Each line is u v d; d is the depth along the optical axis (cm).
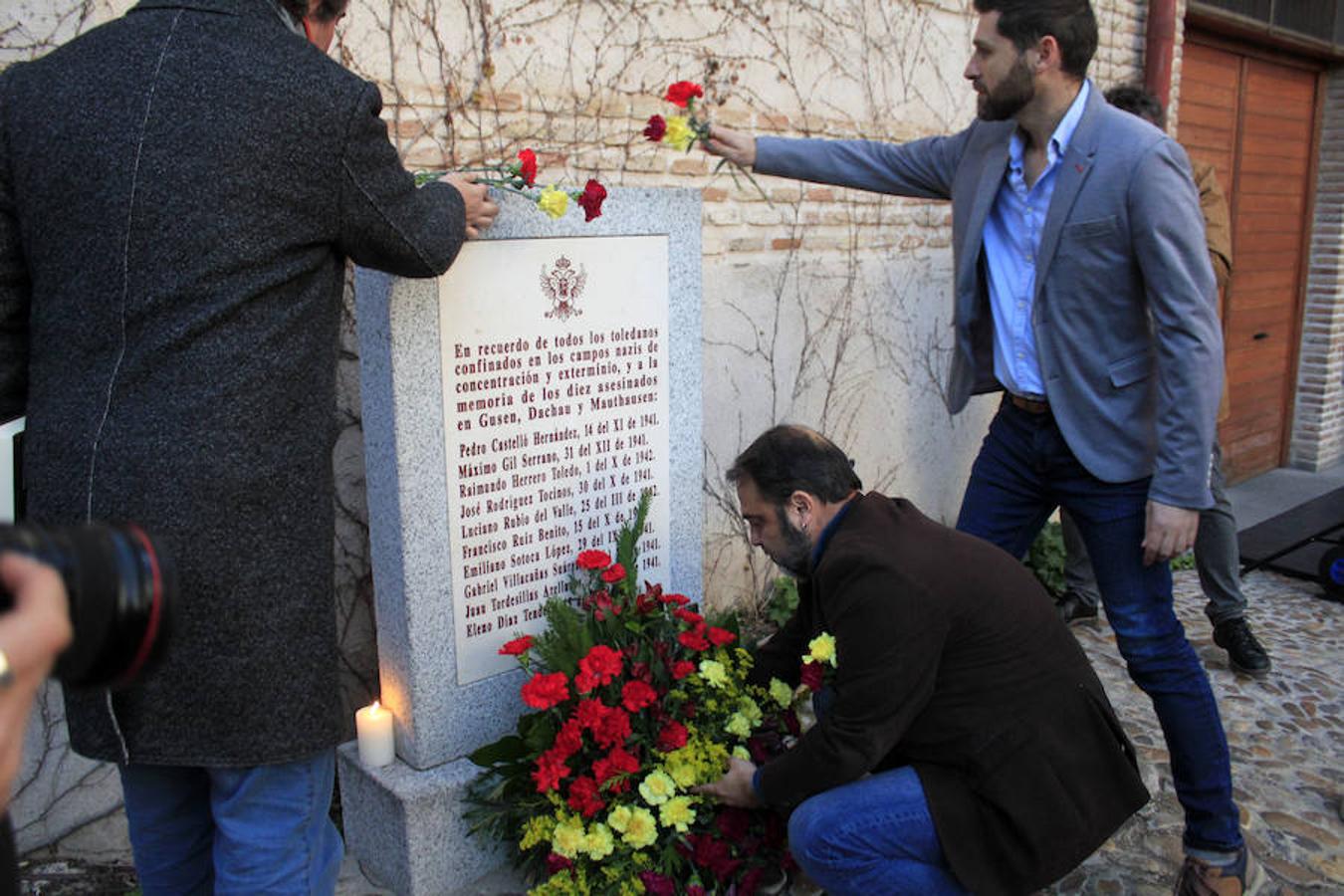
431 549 240
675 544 290
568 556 266
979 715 207
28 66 166
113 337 160
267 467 164
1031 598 213
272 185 161
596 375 263
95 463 157
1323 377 738
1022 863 204
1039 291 249
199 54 158
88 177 157
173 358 158
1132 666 253
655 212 268
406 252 183
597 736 231
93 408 159
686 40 368
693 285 281
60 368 163
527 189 256
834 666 213
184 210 156
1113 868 264
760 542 230
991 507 279
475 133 316
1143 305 245
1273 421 734
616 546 271
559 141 338
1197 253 229
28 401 168
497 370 243
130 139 156
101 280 158
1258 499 660
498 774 249
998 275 266
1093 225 237
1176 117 568
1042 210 253
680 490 288
